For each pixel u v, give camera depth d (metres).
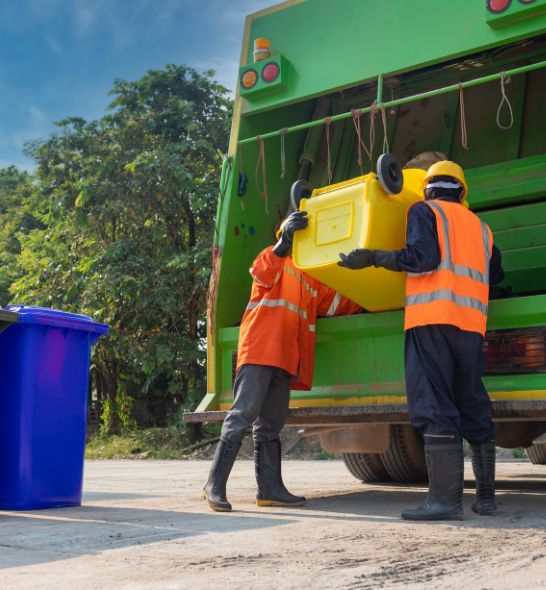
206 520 3.57
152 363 14.23
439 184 3.83
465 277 3.59
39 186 17.34
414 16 4.62
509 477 7.12
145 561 2.48
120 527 3.32
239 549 2.71
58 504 4.15
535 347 3.84
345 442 5.26
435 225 3.59
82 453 4.31
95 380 17.58
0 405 4.06
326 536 3.02
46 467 4.08
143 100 16.52
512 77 5.68
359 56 4.78
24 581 2.18
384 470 6.26
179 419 14.56
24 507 4.00
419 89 5.92
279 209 5.51
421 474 6.20
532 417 3.81
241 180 5.15
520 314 3.86
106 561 2.49
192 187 14.41
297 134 5.75
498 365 3.92
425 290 3.55
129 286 14.20
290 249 4.08
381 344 4.29
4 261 22.67
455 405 3.63
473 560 2.50
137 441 14.51
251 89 5.07
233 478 7.24
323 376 4.46
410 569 2.34
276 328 4.16
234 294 5.05
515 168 5.28
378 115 6.00
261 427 4.30
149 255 15.41
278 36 5.12
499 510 3.98
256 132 5.29
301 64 5.00
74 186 15.37
